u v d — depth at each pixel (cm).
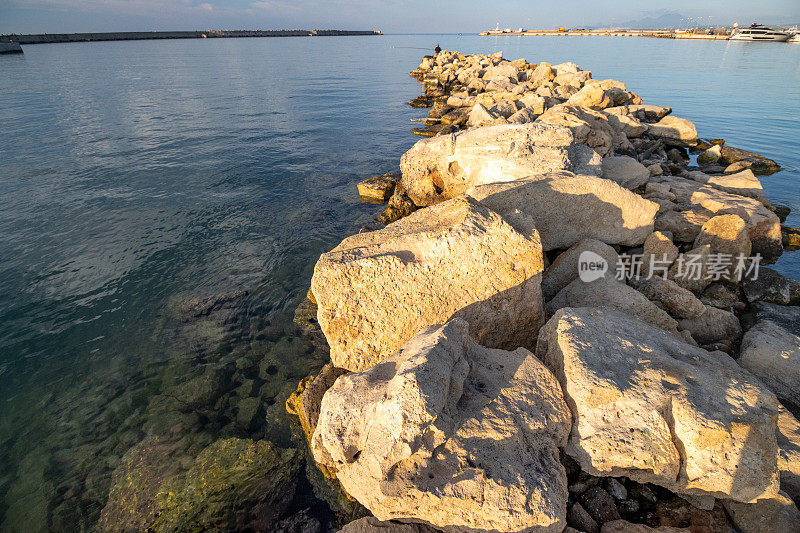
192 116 2569
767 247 920
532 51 7381
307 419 573
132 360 743
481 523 352
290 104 3005
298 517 492
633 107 2041
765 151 1703
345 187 1488
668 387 419
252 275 974
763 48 6825
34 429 623
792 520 382
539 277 595
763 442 376
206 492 524
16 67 5034
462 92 2973
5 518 514
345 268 577
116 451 588
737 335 684
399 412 359
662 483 403
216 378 706
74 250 1060
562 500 362
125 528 495
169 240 1114
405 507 362
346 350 592
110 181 1506
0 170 1595
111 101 2997
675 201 1047
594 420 407
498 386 438
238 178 1555
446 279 581
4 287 916
